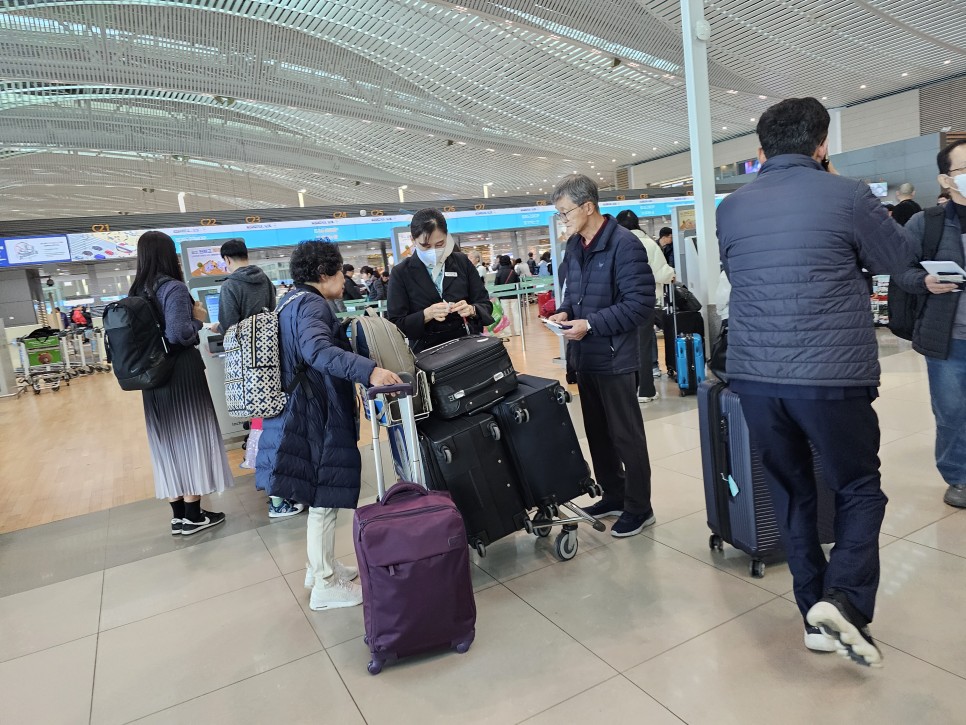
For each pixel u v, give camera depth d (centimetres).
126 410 809
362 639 220
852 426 165
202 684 202
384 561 190
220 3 1242
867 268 165
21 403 980
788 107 173
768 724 156
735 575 233
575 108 1969
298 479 228
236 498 395
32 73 1377
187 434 330
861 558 165
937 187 1841
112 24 1286
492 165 2864
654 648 193
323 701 187
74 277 2320
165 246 325
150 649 227
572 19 1304
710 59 1513
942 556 226
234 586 271
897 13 1307
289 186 3250
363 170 2898
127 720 187
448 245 297
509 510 252
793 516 183
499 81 1711
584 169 3173
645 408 503
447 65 1588
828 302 162
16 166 2573
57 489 467
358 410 247
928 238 243
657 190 1541
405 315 294
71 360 1391
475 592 242
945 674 167
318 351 217
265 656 215
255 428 388
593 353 266
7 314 1719
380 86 1758
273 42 1469
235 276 361
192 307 331
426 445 241
